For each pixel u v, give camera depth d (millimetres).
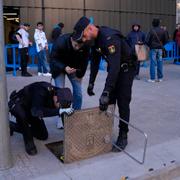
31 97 4340
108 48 4113
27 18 12586
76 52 4781
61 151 4609
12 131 4930
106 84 4160
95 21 14305
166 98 7664
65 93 4082
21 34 10414
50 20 13094
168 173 4180
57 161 4312
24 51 10406
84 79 9891
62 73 5055
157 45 9625
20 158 4375
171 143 4949
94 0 14164
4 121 3955
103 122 4387
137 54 4457
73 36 4242
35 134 4902
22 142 4883
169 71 12047
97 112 4293
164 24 16859
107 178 3924
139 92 8289
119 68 4164
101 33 4172
